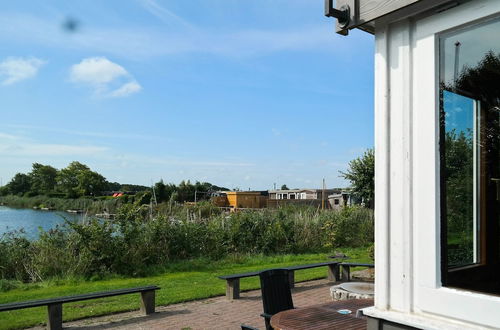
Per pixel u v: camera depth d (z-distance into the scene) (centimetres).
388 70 225
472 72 218
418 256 210
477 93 227
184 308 714
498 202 239
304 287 898
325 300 775
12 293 802
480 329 185
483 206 232
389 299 220
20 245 1004
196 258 1187
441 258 204
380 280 224
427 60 210
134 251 1047
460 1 198
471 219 224
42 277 946
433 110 207
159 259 1115
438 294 201
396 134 221
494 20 193
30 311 685
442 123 209
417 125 213
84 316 649
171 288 858
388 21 223
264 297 451
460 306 193
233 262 1182
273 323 349
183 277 984
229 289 777
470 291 196
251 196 3397
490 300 184
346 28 238
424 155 210
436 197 205
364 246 1592
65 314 656
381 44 227
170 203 1408
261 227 1394
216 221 1331
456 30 203
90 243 999
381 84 227
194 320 640
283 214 1543
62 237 1043
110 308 695
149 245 1106
